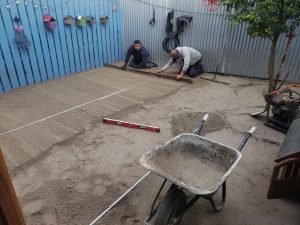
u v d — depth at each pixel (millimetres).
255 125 3582
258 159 2826
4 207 746
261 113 3773
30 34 5086
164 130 3455
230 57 5895
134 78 5867
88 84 5422
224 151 1952
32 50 5211
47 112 4008
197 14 5883
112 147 3037
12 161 2754
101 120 3725
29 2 4887
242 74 5934
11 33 4777
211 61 6176
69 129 3461
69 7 5617
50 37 5453
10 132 3381
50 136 3279
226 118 3809
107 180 2473
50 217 2053
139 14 6703
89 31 6258
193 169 1992
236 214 2100
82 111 4043
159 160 1895
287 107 3242
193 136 2061
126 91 4984
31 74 5336
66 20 5559
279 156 2010
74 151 2951
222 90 5051
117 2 6738
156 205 2145
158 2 6266
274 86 3906
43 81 5598
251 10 3457
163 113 3990
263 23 3355
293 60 5223
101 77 5938
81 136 3283
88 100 4516
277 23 3275
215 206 2061
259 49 5488
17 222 818
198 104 4336
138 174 2566
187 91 4992
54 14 5375
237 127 3533
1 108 4172
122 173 2578
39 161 2758
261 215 2094
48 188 2359
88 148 3014
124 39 7340
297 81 5344
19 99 4566
